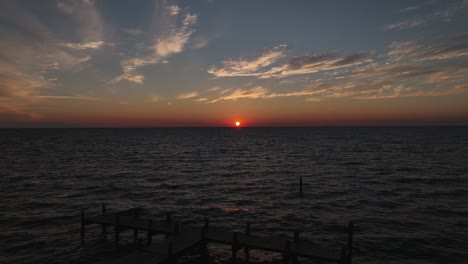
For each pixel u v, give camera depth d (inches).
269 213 1154.7
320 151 3720.5
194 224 1036.5
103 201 1327.5
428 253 785.6
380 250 804.6
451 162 2509.8
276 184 1711.4
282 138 7111.2
